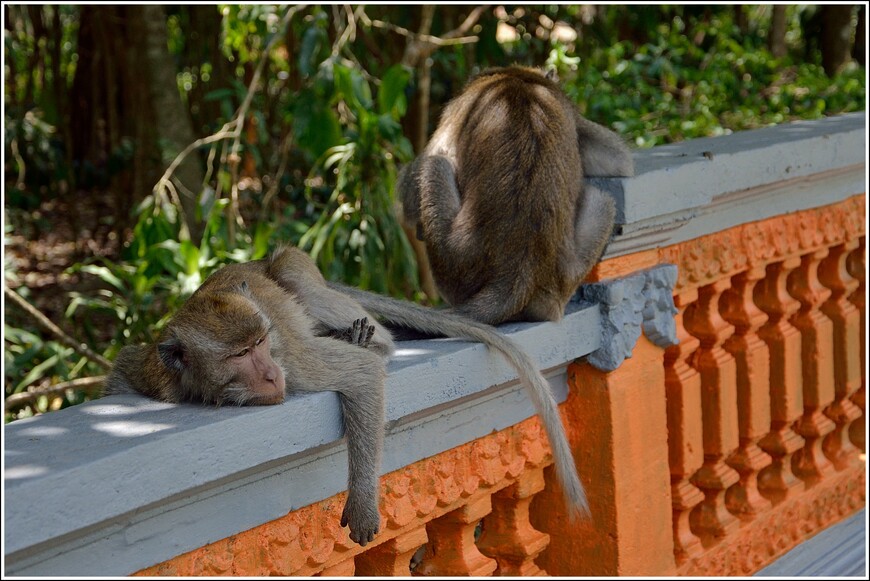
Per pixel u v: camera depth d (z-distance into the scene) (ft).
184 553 8.32
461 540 11.38
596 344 11.97
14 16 39.55
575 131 12.30
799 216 14.79
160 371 8.96
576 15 39.42
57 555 7.41
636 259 12.36
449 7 34.27
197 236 28.94
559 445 10.23
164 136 30.04
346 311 10.57
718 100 31.99
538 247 11.39
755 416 14.37
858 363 16.43
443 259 12.12
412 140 30.66
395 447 10.00
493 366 10.66
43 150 41.47
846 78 33.30
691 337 13.51
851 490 16.34
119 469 7.35
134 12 31.27
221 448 8.03
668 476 12.99
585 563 12.50
